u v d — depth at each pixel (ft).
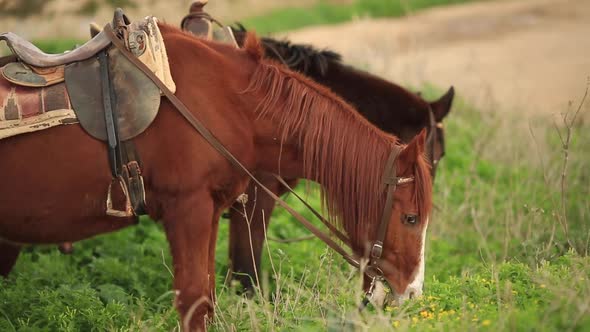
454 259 30.81
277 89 21.21
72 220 20.30
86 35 61.87
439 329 18.66
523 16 94.02
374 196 20.86
